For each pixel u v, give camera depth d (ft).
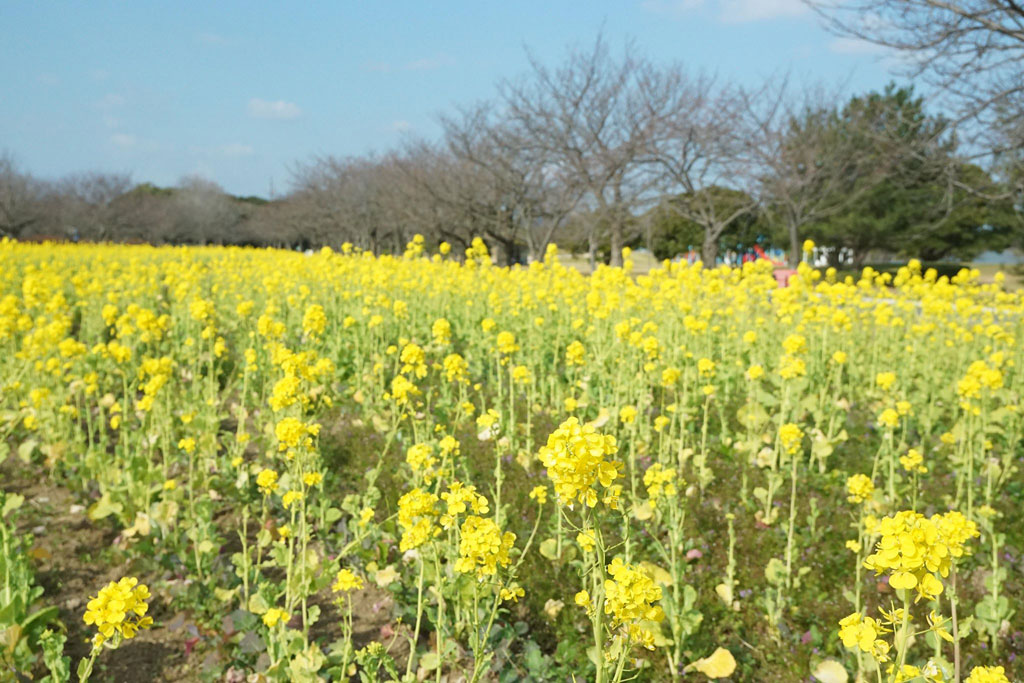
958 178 57.11
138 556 14.83
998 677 6.91
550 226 92.02
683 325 28.81
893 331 31.24
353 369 26.21
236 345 30.68
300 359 16.05
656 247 147.64
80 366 23.66
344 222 154.81
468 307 32.99
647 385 23.56
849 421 23.08
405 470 17.22
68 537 15.90
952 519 9.15
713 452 19.92
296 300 34.63
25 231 204.95
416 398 22.67
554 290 35.14
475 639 9.77
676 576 12.29
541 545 13.93
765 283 35.40
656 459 18.81
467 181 96.68
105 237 220.84
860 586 12.80
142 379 24.76
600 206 86.17
